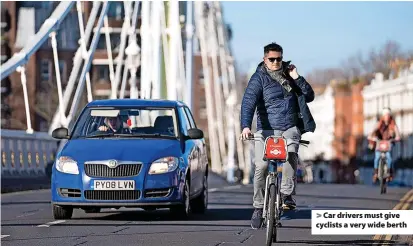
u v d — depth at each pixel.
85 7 161.62
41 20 165.88
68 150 25.00
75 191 24.42
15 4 164.50
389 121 41.59
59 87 59.56
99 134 25.75
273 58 18.39
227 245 19.45
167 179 24.50
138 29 143.00
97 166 24.38
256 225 18.66
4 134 48.50
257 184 18.59
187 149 25.81
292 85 18.55
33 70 163.12
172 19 56.75
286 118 18.44
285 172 18.39
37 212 28.52
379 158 41.38
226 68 141.50
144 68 55.81
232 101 79.31
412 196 38.31
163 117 26.42
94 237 20.86
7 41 163.50
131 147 24.92
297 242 20.08
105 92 156.88
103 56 157.38
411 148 192.88
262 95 18.48
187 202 25.38
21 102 161.50
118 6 158.88
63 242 19.89
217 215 27.28
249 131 18.28
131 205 24.27
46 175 55.25
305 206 31.42
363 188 47.84
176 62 56.53
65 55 165.25
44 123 162.38
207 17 140.62
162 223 24.30
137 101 26.98
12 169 49.59
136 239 20.48
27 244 19.52
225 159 139.38
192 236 21.16
